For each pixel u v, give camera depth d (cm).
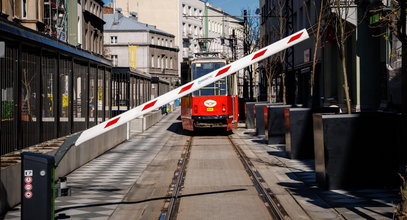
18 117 1140
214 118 2755
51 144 1302
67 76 1537
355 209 933
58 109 1441
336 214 903
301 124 1686
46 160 658
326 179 1129
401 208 755
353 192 1098
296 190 1141
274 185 1210
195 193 1134
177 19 9769
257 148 2070
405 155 1110
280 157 1759
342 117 1125
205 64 2794
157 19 9775
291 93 4194
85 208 991
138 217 915
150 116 3697
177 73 9731
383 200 1004
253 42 5069
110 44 8769
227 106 2775
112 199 1083
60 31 4328
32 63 1223
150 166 1608
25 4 3634
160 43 9225
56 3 4200
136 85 3497
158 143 2417
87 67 1806
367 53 2248
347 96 1355
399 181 1130
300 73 3816
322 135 1132
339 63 2583
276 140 2191
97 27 6150
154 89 5056
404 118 1098
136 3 9769
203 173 1435
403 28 818
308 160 1664
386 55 2019
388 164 1128
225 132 3017
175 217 907
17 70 1121
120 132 2406
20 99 1144
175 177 1375
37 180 657
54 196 684
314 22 3112
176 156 1875
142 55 8800
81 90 1712
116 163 1686
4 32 1025
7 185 973
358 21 2194
